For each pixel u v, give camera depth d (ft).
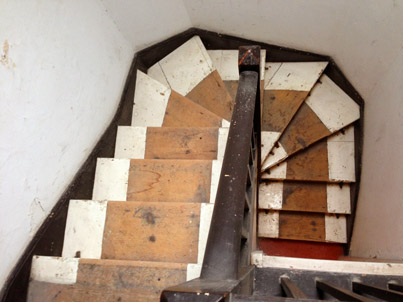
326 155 8.51
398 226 5.47
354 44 7.18
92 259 3.93
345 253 8.58
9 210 3.60
